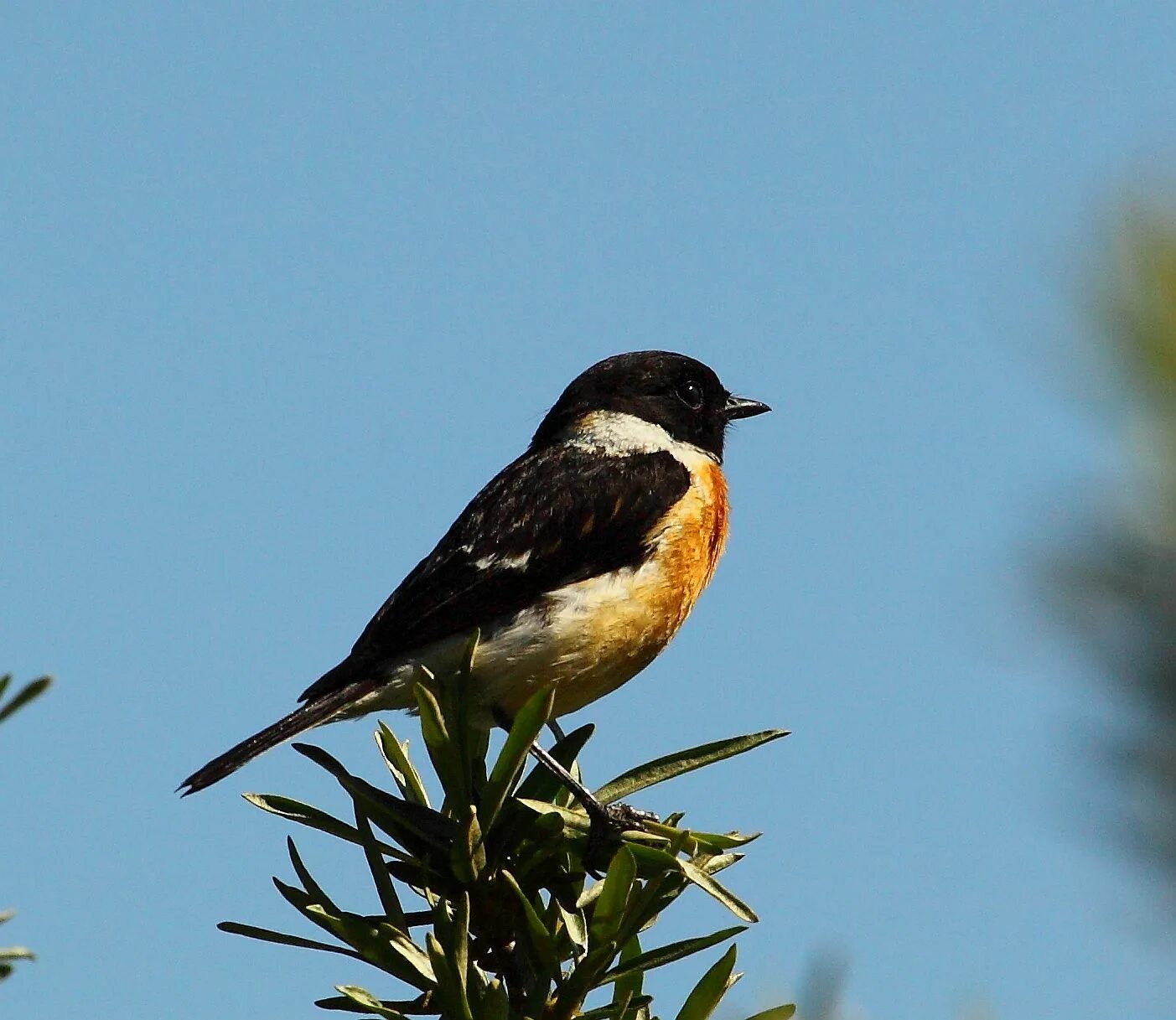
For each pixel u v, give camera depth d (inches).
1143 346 162.1
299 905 239.0
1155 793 138.6
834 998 149.3
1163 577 146.2
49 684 120.5
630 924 237.0
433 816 267.0
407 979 235.3
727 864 256.7
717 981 222.2
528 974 260.2
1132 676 142.6
